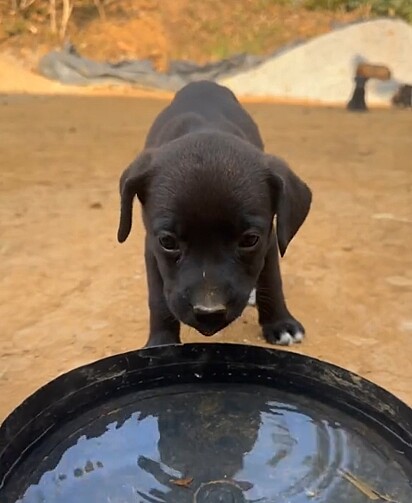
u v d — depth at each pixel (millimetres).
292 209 364
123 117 1110
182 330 472
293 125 1078
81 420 319
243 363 345
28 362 454
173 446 312
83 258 582
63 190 736
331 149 921
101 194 726
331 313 507
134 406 330
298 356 338
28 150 884
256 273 362
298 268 566
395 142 976
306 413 329
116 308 512
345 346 470
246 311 500
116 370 330
